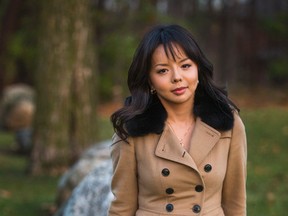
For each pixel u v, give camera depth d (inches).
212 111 112.8
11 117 604.1
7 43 669.9
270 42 746.8
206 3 729.0
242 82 731.4
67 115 365.1
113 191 118.3
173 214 111.7
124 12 692.1
